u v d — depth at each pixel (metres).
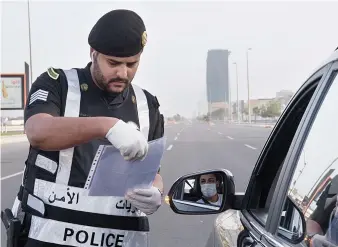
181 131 43.97
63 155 1.82
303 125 1.76
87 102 1.87
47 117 1.66
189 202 2.12
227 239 2.09
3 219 2.12
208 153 16.61
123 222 1.90
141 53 1.82
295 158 1.74
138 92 2.07
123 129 1.56
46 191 1.83
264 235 1.75
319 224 1.46
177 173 11.05
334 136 1.54
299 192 1.64
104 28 1.72
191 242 5.22
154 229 5.79
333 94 1.60
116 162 1.68
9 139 33.72
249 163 12.95
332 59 1.67
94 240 1.85
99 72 1.81
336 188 1.46
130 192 1.74
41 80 1.87
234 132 37.84
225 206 2.11
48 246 1.81
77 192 1.82
